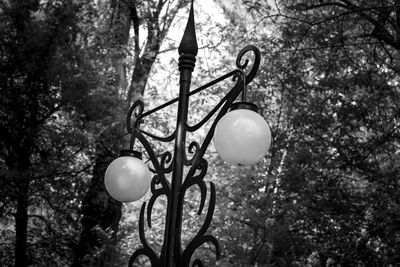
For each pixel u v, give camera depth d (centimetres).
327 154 1107
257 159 289
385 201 988
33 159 1020
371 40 1110
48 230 1085
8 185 905
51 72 920
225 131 287
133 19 1354
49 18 943
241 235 989
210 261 988
